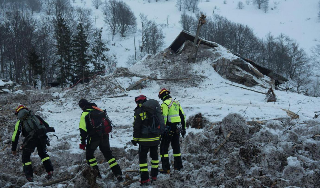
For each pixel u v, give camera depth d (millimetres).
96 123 5938
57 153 8117
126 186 5812
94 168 6105
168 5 139500
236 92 18797
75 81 43562
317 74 71438
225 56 23219
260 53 80875
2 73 60969
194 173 5832
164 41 96438
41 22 87938
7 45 60250
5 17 94625
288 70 71000
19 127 6445
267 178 5082
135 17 117438
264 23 116625
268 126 7543
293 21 115250
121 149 8328
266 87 21141
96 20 115438
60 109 16719
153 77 22500
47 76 59375
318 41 94875
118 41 97375
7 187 6148
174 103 6352
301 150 5988
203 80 21719
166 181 5520
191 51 24688
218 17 111188
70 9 112125
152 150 5785
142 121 5645
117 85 20219
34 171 7469
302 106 13055
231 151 6668
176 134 6289
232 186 5090
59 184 5637
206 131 7680
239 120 6977
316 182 4840
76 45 45531
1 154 8844
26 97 20562
